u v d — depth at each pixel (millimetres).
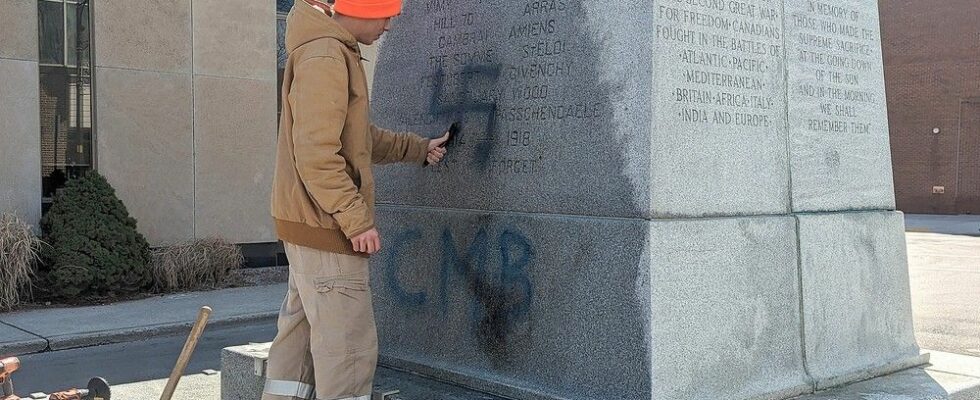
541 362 3891
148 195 12242
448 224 4352
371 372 3525
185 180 12570
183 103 12508
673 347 3553
